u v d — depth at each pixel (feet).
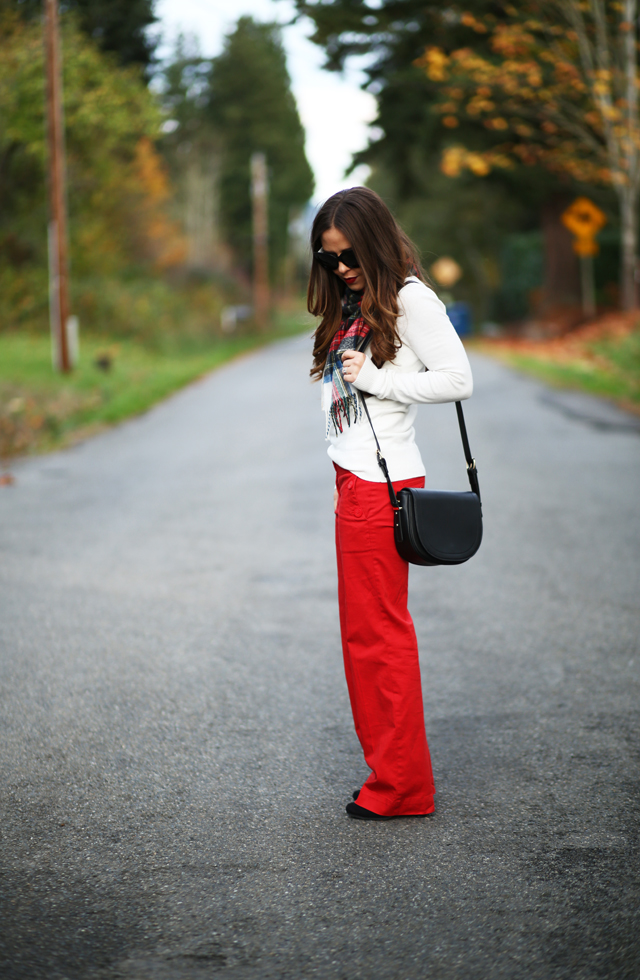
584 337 71.82
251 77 185.26
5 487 30.45
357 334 9.55
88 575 20.21
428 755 10.16
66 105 71.67
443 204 139.13
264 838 9.70
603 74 57.36
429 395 9.37
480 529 9.91
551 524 24.12
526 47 59.31
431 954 7.74
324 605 18.07
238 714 13.00
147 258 103.81
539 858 9.24
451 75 62.13
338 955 7.74
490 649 15.53
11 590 19.11
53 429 41.96
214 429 43.75
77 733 12.38
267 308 165.07
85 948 7.86
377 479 9.77
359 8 61.46
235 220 186.39
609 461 32.86
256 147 186.39
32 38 69.36
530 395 53.36
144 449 38.22
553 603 17.93
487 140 76.33
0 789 10.84
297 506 27.02
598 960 7.63
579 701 13.37
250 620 17.20
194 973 7.52
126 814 10.23
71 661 15.10
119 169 87.20
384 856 9.31
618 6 55.72
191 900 8.57
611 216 88.94
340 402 9.82
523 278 120.06
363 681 10.03
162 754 11.75
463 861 9.20
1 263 76.07
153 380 62.64
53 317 57.06
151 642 16.02
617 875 8.91
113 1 87.81
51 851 9.46
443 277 151.23
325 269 9.78
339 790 10.79
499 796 10.60
